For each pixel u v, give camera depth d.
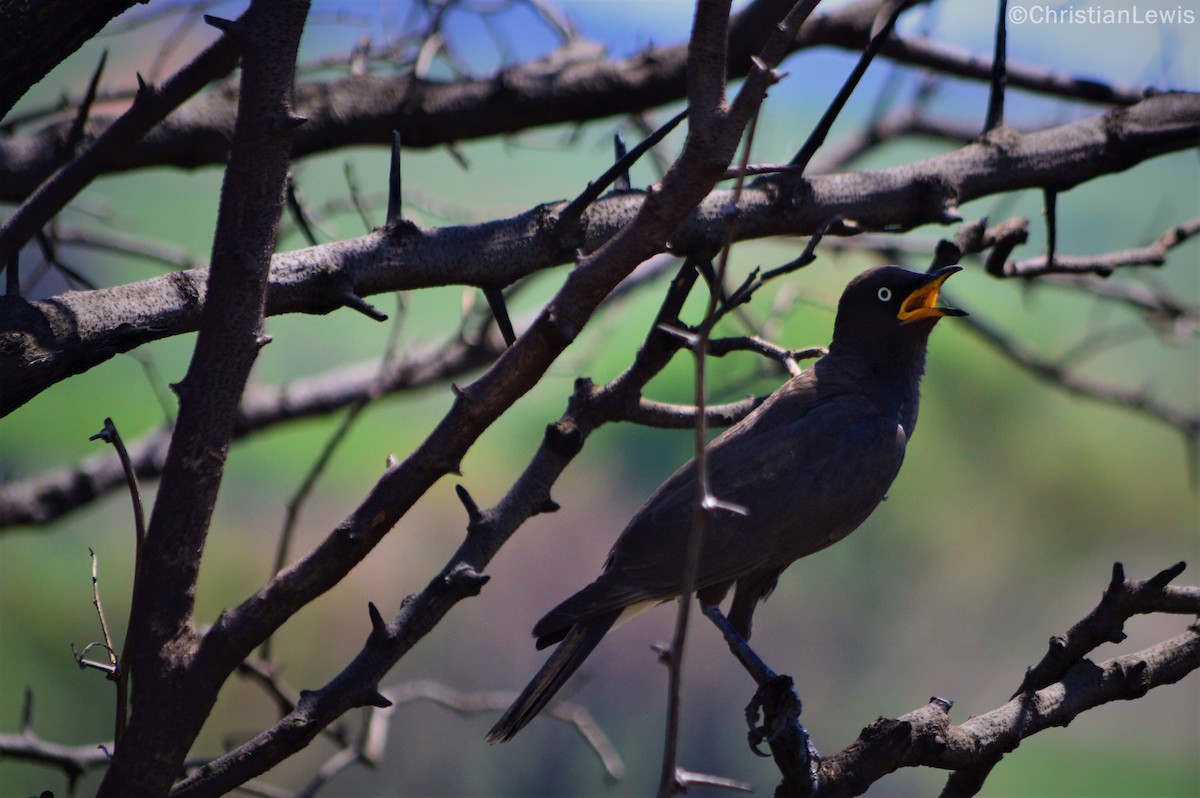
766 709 5.52
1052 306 24.22
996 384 24.28
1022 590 24.23
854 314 8.29
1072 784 23.28
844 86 6.97
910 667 23.91
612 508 23.98
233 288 4.82
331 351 20.55
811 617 24.34
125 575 21.41
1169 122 8.23
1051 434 24.47
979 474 24.50
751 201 7.35
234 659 4.94
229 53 6.37
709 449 7.82
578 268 4.83
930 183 7.75
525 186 20.36
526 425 24.30
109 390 22.14
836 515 7.71
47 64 5.95
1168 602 5.69
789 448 7.70
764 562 7.56
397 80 9.36
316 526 22.69
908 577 24.47
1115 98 10.06
